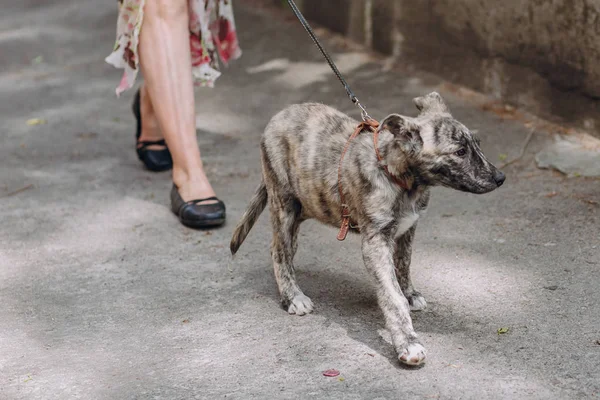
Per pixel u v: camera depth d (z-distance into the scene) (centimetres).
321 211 402
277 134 414
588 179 546
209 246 500
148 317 414
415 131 359
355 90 763
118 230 530
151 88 543
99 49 988
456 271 441
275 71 840
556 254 450
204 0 567
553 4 611
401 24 804
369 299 420
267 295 432
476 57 711
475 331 377
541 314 388
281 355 367
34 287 454
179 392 342
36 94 852
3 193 604
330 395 331
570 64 607
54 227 538
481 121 662
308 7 974
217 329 397
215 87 816
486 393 326
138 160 670
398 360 355
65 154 685
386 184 367
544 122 641
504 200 533
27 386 354
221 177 614
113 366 368
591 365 342
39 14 1157
